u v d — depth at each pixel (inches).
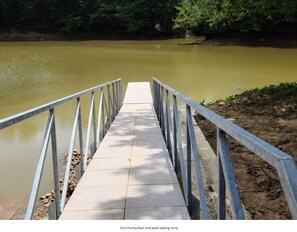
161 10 1827.0
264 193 148.2
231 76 721.0
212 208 135.0
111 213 108.0
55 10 1951.3
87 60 1025.5
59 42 1674.5
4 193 217.0
